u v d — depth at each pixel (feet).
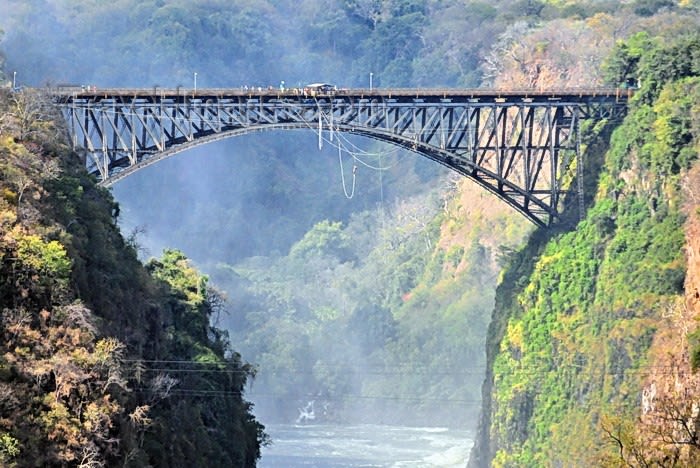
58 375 536.01
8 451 497.46
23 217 583.99
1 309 548.31
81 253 611.47
